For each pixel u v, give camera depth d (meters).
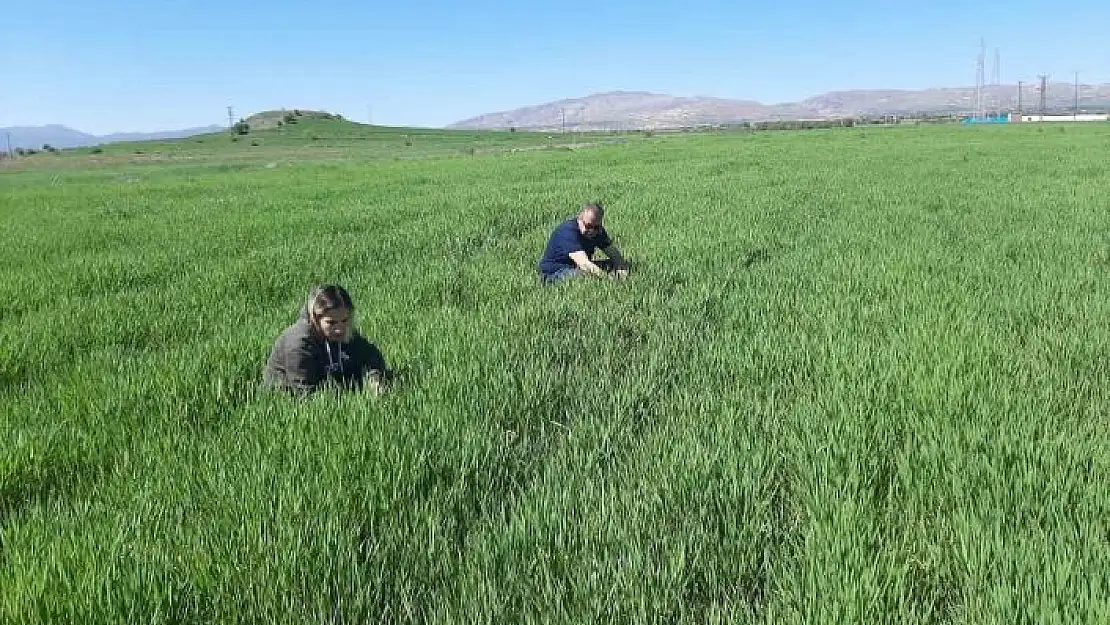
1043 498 3.32
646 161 36.06
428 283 8.35
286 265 9.67
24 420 4.59
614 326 6.72
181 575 2.84
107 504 3.46
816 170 26.56
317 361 5.07
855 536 2.94
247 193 24.16
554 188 21.47
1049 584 2.62
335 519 3.14
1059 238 10.77
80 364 5.59
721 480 3.54
